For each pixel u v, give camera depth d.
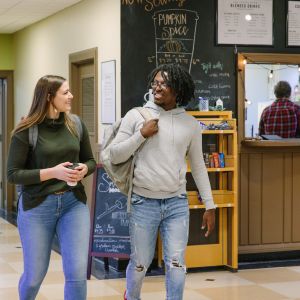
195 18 5.91
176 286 3.38
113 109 5.98
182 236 3.42
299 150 6.23
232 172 5.65
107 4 6.09
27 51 9.09
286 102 6.16
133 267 3.48
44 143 3.18
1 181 10.29
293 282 5.29
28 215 3.17
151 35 5.80
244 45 6.05
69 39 7.28
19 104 9.60
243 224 6.09
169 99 3.49
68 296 3.15
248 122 6.09
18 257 6.24
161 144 3.39
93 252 5.53
